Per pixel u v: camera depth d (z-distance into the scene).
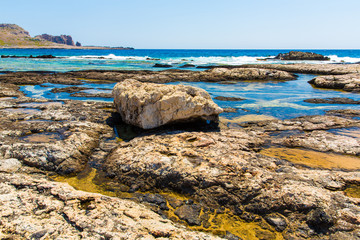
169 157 6.94
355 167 7.18
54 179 6.59
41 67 38.28
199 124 10.63
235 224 5.08
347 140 8.79
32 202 4.80
